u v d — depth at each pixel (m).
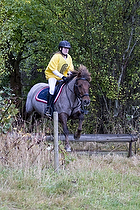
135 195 5.81
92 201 5.32
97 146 10.03
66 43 8.12
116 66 11.00
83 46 11.05
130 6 10.73
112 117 11.20
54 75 8.39
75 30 10.91
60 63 8.17
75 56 11.20
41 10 12.06
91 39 10.73
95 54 10.89
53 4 11.45
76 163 7.31
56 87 8.45
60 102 8.16
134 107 11.41
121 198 5.59
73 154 8.12
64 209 4.97
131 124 11.11
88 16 10.73
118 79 11.04
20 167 6.38
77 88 7.81
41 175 6.15
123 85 11.09
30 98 9.58
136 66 11.23
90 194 5.67
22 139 7.01
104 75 10.54
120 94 11.12
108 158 8.41
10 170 6.23
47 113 8.37
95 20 10.78
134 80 10.98
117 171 7.27
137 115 11.24
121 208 5.14
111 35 10.80
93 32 10.62
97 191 5.79
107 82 10.49
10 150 6.72
